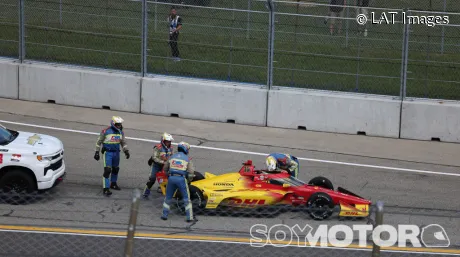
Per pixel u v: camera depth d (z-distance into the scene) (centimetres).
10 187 3572
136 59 5931
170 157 3462
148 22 6081
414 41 5794
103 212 3512
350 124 5381
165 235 3194
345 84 5566
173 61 5803
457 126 5266
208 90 5506
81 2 6131
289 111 5428
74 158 4456
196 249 3009
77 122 5322
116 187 3916
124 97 5638
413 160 4841
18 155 3547
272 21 5353
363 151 4994
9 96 5819
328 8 6875
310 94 5397
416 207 3822
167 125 5362
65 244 3025
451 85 5672
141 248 3003
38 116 5416
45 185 3597
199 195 3534
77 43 6038
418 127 5306
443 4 7169
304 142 5138
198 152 4766
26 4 6172
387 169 4609
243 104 5475
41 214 3431
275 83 5597
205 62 5659
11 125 5122
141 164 4438
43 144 3706
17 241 3031
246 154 4788
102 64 5862
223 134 5222
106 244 3048
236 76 5703
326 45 5919
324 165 4631
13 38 6103
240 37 5984
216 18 5659
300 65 5831
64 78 5706
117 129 3825
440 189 4228
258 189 3562
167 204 3431
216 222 3428
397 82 5675
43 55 5972
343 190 3684
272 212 3512
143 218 3453
